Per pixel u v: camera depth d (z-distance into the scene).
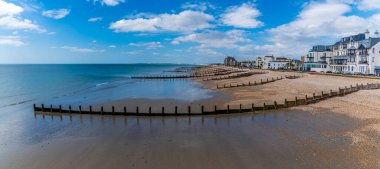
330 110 27.81
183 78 96.06
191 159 15.63
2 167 15.55
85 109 33.72
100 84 75.44
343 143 17.48
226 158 15.61
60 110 30.88
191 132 21.55
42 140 20.59
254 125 23.25
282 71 106.06
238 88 51.34
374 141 17.66
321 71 92.12
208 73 120.25
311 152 16.08
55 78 105.00
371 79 54.00
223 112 27.98
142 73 156.88
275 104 29.61
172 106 34.03
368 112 25.78
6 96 49.91
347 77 60.69
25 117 29.67
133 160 15.77
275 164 14.52
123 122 25.92
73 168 15.00
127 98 42.34
